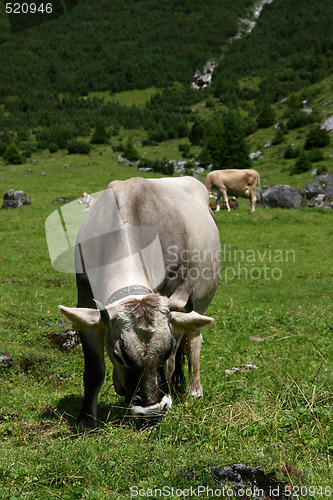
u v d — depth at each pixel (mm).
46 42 191500
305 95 101125
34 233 21375
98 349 4598
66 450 3922
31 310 9914
